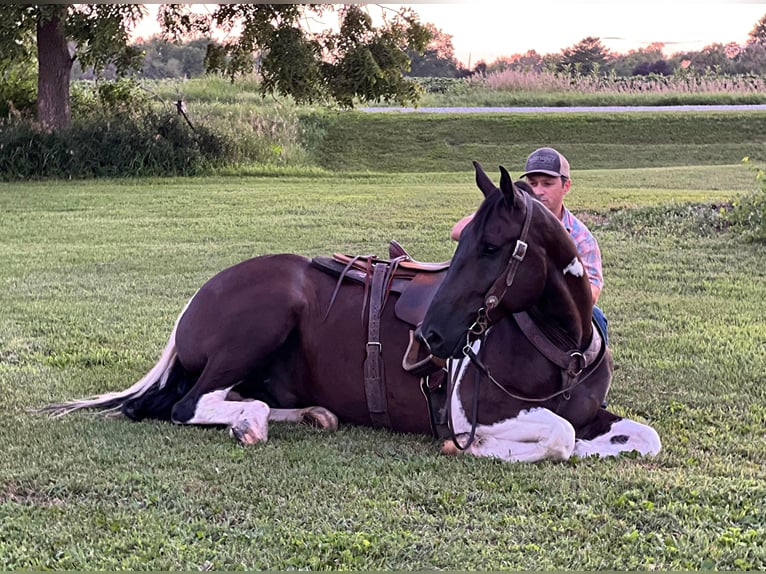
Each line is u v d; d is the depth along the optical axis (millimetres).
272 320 5117
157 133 22422
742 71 56844
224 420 5070
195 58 49562
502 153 26688
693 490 4309
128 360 6766
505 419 4688
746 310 8523
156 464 4672
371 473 4555
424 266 5051
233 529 3949
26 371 6461
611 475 4473
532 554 3732
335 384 5121
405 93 24859
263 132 25562
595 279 5262
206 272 10258
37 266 10586
